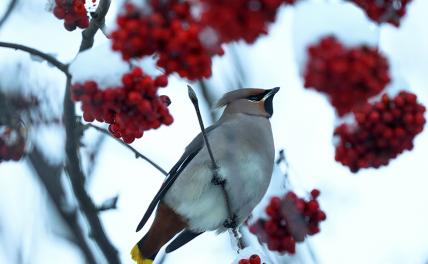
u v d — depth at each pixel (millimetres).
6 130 8656
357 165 7820
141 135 7418
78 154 8336
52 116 8812
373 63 5332
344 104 5484
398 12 5852
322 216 9195
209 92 9062
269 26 5250
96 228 7828
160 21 5848
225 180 11117
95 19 8242
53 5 8617
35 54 8180
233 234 10289
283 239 9016
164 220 11102
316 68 5340
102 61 6941
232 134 11461
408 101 7430
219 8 5105
